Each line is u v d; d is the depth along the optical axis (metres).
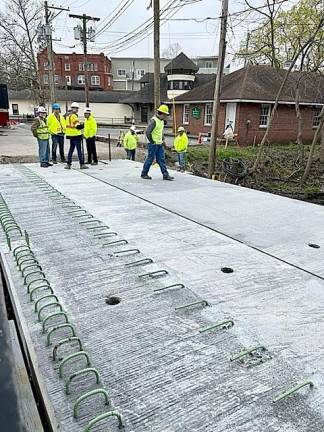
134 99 35.94
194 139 20.64
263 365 1.61
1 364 1.39
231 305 2.11
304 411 1.36
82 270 2.52
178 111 24.00
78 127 6.89
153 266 2.62
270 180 10.52
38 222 3.55
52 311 1.98
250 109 18.89
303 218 3.91
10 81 30.98
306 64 14.68
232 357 1.65
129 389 1.45
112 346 1.72
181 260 2.74
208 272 2.54
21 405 1.19
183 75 33.12
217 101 9.23
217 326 1.89
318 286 2.37
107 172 6.79
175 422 1.30
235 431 1.26
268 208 4.32
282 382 1.50
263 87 19.28
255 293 2.26
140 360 1.62
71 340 1.71
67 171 6.80
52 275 2.43
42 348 1.68
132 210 4.12
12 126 28.12
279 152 15.46
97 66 49.50
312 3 13.12
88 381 1.49
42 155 7.24
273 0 11.62
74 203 4.31
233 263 2.71
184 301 2.14
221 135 19.77
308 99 19.81
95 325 1.88
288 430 1.27
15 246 2.89
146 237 3.22
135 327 1.87
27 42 27.88
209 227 3.55
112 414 1.29
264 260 2.78
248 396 1.42
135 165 7.84
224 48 8.94
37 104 31.16
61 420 1.30
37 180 5.73
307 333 1.85
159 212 4.06
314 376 1.55
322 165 12.74
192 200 4.66
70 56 48.44
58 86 47.84
